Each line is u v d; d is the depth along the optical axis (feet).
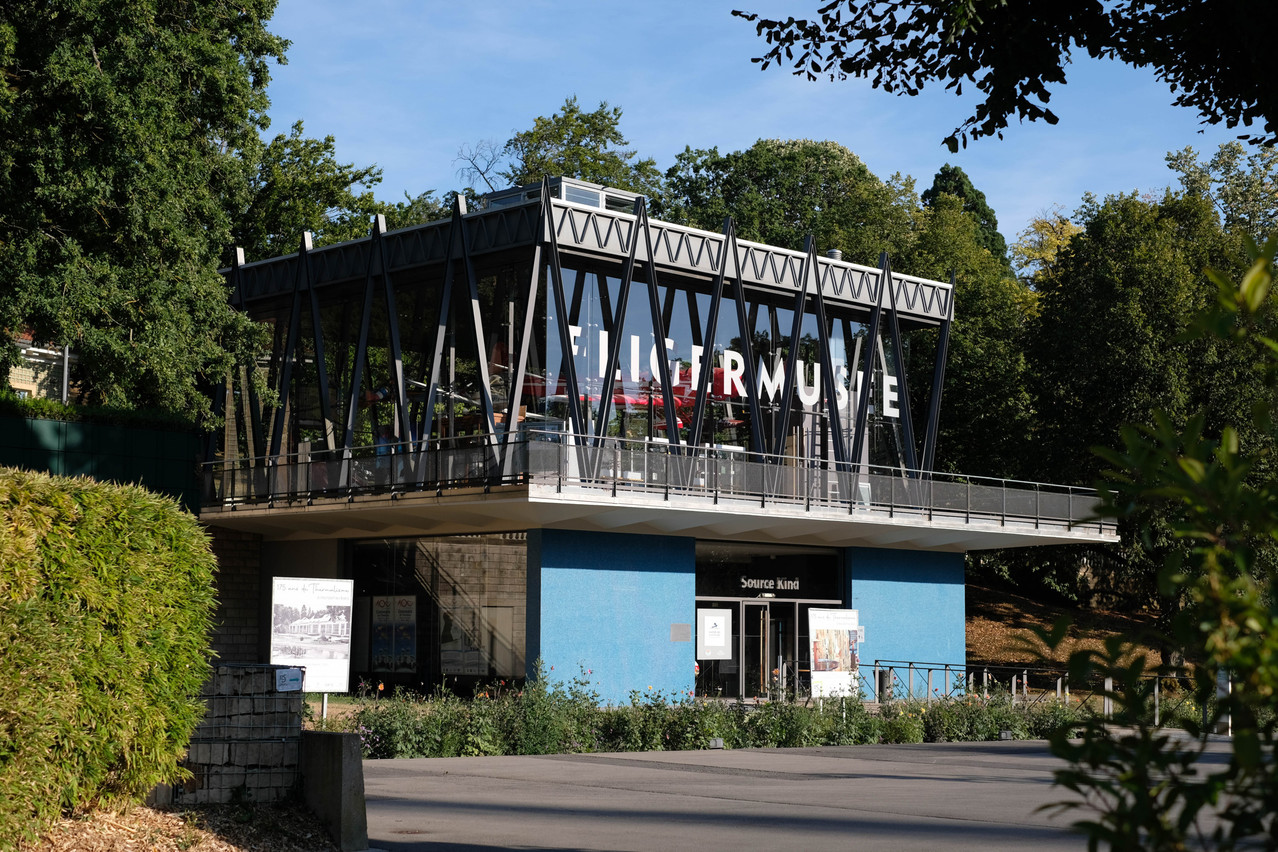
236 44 99.25
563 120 174.81
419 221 168.86
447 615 97.50
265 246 154.71
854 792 45.98
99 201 78.95
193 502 101.65
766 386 109.40
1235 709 8.98
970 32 37.45
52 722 26.37
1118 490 9.77
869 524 103.14
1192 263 138.72
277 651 60.75
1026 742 74.49
